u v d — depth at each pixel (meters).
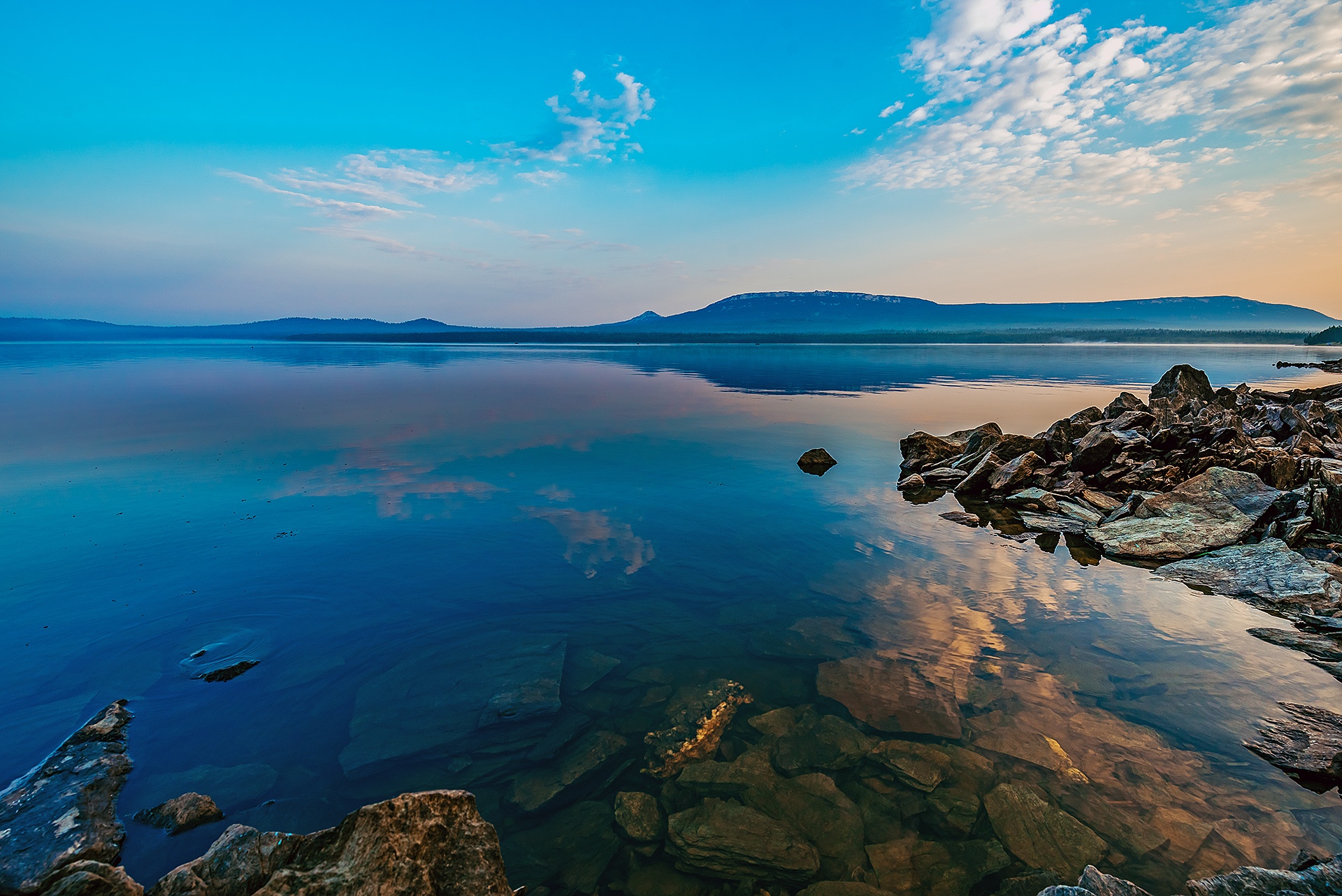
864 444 25.98
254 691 8.01
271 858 4.72
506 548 13.23
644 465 21.41
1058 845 5.66
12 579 11.32
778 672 8.67
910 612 10.54
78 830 5.53
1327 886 4.86
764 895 5.29
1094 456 19.27
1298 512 13.59
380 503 16.38
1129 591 11.44
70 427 28.14
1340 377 61.34
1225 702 7.79
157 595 10.73
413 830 4.39
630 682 8.43
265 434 26.67
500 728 7.40
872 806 6.22
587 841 5.86
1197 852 5.52
